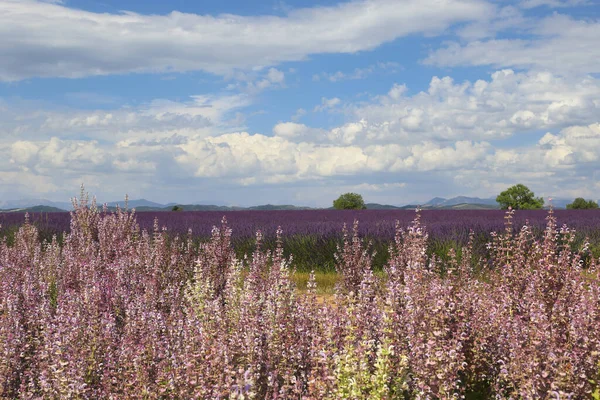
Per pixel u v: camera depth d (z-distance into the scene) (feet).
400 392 12.86
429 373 12.98
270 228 55.26
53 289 26.43
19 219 70.03
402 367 13.16
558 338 14.40
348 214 95.86
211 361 13.01
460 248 40.09
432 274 17.85
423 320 14.51
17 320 17.70
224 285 26.84
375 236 45.55
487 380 15.66
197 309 21.12
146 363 14.82
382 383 12.42
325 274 40.45
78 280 25.75
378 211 112.78
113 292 22.45
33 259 31.63
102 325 17.48
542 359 12.91
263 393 13.73
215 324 16.57
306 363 14.90
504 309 17.62
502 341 15.28
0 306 19.10
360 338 14.74
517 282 20.40
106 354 15.70
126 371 14.58
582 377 12.53
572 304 17.70
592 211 109.60
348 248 30.94
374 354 14.20
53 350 15.02
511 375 13.33
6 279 23.07
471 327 15.97
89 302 19.95
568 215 90.12
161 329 17.53
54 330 16.61
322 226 55.01
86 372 15.05
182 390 12.96
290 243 47.09
